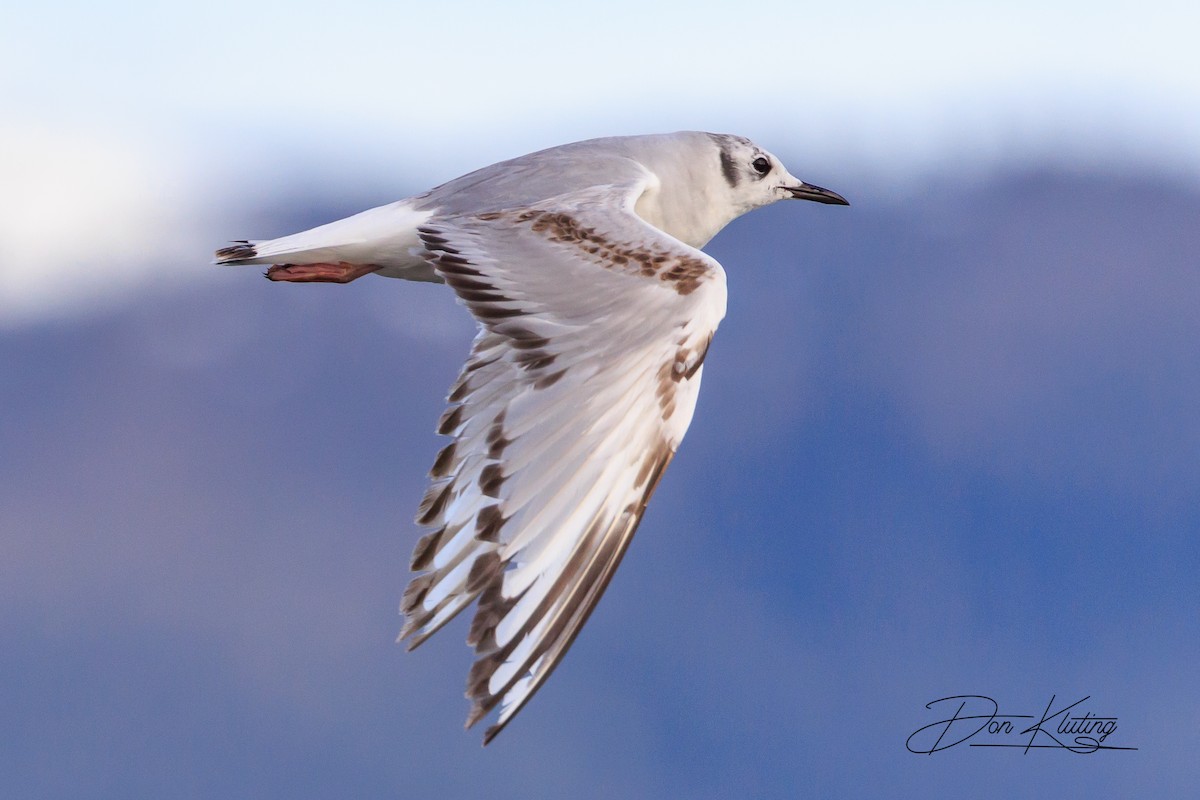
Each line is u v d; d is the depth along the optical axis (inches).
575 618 168.7
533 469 173.6
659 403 180.1
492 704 162.9
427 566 170.2
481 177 249.1
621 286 190.7
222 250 251.9
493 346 186.2
